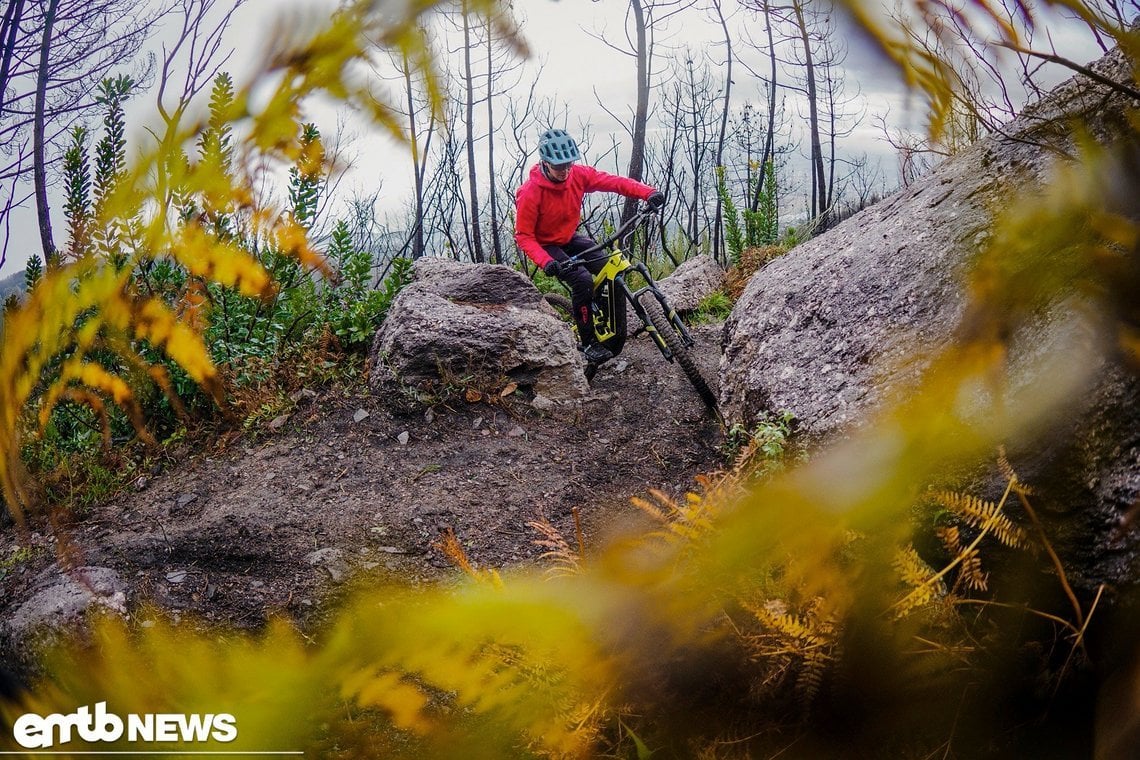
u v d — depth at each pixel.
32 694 0.40
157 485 3.64
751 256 6.89
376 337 4.71
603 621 0.42
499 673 0.61
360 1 0.28
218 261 0.29
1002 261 0.35
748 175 11.16
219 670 0.36
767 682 0.94
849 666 0.84
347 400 4.41
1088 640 1.11
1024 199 0.35
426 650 0.39
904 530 0.48
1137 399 1.10
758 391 3.13
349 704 0.37
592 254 4.56
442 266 5.35
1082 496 1.14
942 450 0.33
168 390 0.35
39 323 0.33
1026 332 0.42
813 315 3.15
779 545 0.34
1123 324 0.33
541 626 0.41
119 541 3.16
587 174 4.55
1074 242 0.33
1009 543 1.01
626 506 3.47
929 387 0.35
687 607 0.43
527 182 4.57
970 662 1.04
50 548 3.08
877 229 3.23
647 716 0.99
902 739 0.91
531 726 0.87
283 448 4.02
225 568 3.10
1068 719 1.05
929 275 2.64
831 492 0.34
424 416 4.29
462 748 0.44
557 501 3.54
